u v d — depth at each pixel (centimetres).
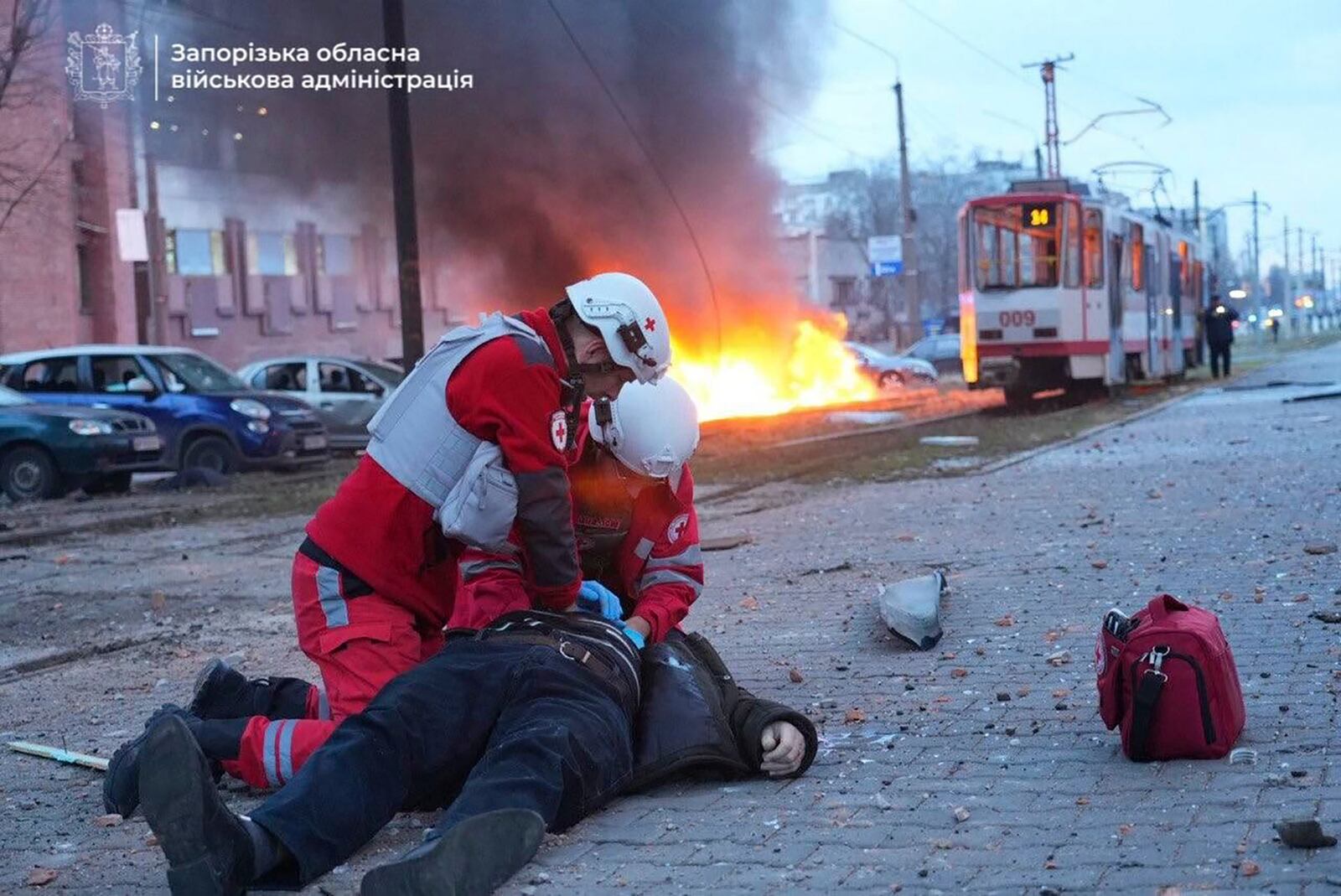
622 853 394
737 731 461
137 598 970
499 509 429
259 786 452
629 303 443
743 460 1805
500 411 428
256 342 4150
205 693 473
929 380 4653
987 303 2666
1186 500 1130
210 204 3944
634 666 446
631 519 484
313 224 4328
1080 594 765
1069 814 405
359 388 2405
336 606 448
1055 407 2797
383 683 442
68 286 3425
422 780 402
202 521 1435
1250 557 839
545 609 446
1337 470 1266
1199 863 354
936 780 450
